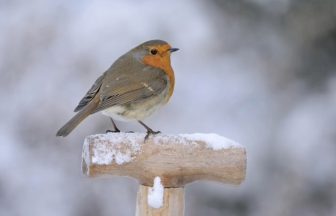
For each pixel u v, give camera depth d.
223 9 14.23
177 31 13.78
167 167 5.91
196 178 6.00
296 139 13.53
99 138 5.86
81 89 13.45
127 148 5.87
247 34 14.25
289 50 14.35
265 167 13.48
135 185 13.48
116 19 13.65
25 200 13.38
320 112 13.89
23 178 13.45
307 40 14.42
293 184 13.37
